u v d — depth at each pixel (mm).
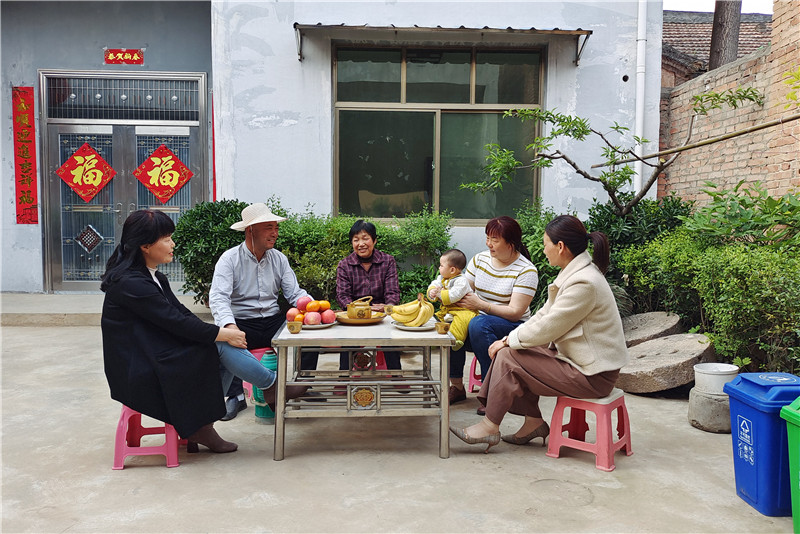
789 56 5074
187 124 7488
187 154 7527
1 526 2254
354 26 5988
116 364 2793
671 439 3254
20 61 7387
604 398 2889
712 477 2750
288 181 6391
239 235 5746
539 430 3150
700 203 6430
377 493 2568
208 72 7441
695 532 2244
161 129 7488
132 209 7566
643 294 5312
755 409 2398
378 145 6504
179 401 2775
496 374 3000
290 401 3172
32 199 7512
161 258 2887
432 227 6027
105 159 7520
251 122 6336
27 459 2930
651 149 6480
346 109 6453
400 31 6164
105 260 7629
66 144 7492
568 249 2926
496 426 3018
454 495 2549
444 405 2977
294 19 6281
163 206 7570
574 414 3174
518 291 3533
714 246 4465
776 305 3400
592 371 2809
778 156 5211
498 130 6543
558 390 2908
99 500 2488
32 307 6566
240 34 6266
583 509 2422
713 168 6238
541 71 6484
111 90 7461
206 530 2240
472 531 2242
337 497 2527
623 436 3037
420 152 6531
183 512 2385
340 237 5730
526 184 6570
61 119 7453
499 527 2273
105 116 7473
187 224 5801
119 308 2785
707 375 3373
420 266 6039
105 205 7559
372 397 2980
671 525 2295
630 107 6430
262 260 3699
